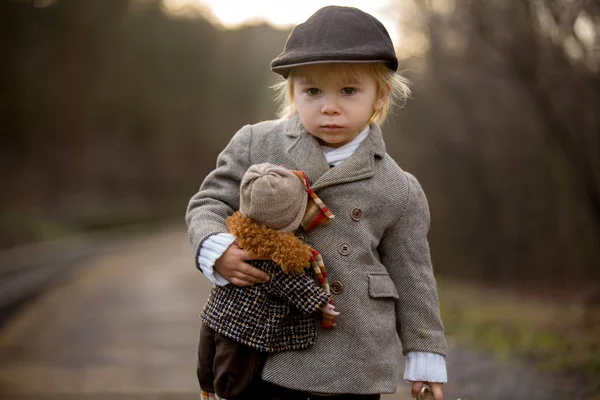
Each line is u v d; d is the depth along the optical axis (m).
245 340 2.23
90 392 5.35
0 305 8.80
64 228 26.78
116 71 37.88
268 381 2.29
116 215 35.00
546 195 14.23
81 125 34.06
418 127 14.20
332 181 2.36
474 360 5.92
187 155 48.03
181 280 14.20
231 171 2.47
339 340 2.31
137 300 10.85
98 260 18.78
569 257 13.99
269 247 2.17
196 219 2.37
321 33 2.29
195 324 8.56
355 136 2.45
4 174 28.94
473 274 15.49
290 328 2.29
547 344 6.23
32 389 5.42
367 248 2.37
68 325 8.45
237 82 49.03
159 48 43.31
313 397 2.34
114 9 34.41
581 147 8.18
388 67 2.38
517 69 8.02
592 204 8.43
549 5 7.05
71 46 31.59
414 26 11.55
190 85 46.97
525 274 14.77
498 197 14.84
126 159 41.75
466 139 13.77
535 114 10.52
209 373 2.36
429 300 2.45
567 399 4.59
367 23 2.32
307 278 2.22
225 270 2.23
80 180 34.50
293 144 2.44
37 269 13.75
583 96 8.12
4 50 28.34
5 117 29.27
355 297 2.33
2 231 21.31
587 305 8.69
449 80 11.98
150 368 6.17
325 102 2.30
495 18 8.02
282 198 2.16
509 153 13.52
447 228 15.84
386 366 2.36
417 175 15.23
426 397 2.43
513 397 4.71
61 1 30.34
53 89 31.09
